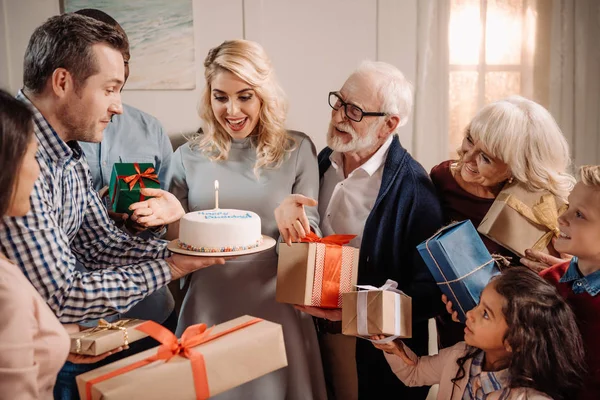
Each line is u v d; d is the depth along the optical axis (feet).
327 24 8.61
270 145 6.35
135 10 7.99
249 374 4.44
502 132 5.76
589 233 4.64
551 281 5.13
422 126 9.19
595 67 9.59
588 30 9.49
